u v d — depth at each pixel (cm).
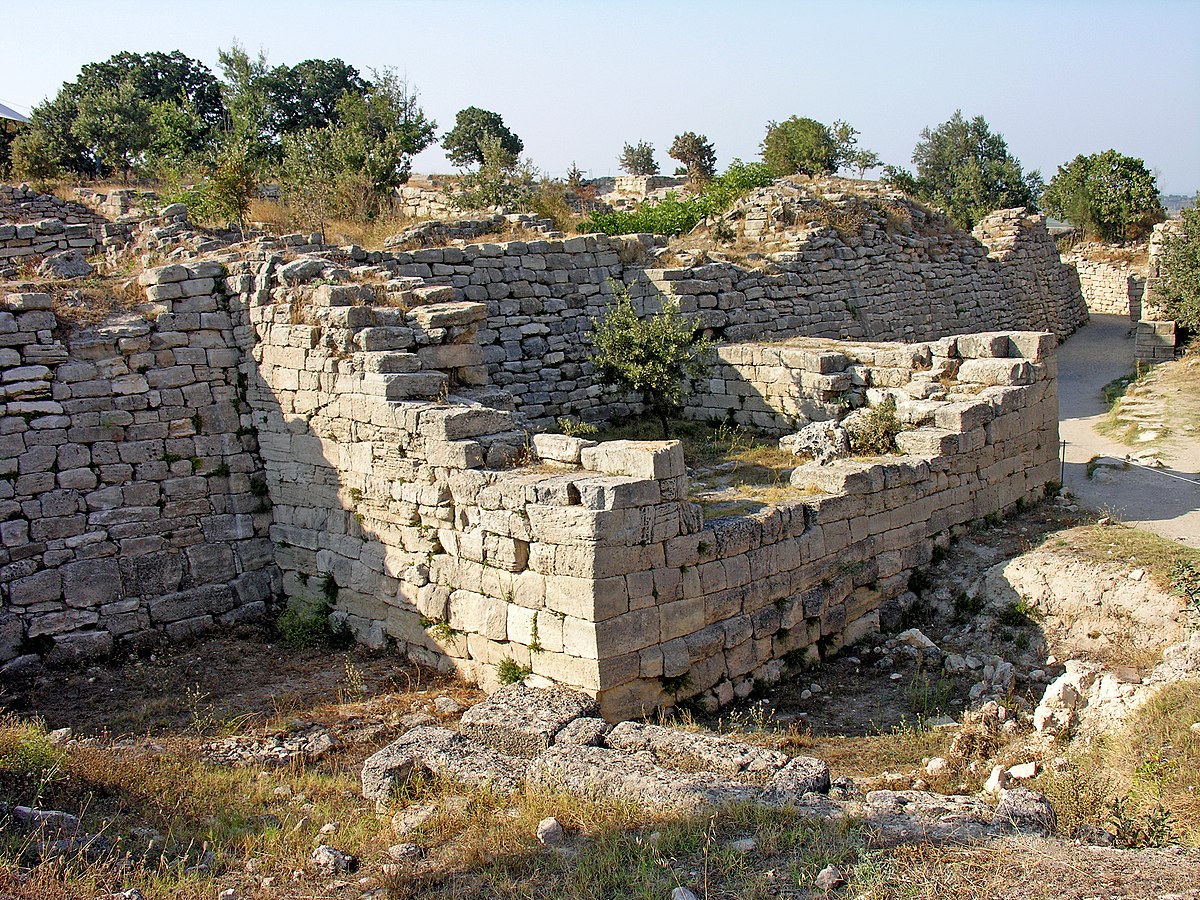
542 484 1105
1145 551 1314
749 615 1224
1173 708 905
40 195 2920
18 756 847
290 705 1181
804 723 1140
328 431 1395
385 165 3050
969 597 1397
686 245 2655
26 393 1333
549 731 912
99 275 1616
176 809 840
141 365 1426
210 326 1493
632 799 785
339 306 1388
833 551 1337
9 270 1730
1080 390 2803
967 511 1556
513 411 1459
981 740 1005
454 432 1210
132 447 1419
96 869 690
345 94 4444
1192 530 1498
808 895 629
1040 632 1275
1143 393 2483
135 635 1403
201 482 1477
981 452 1574
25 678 1309
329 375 1377
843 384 1803
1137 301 4359
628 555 1085
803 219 2692
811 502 1314
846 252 2672
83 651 1356
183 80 6050
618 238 2192
